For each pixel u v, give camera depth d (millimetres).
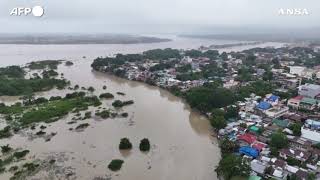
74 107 131125
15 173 76562
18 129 105750
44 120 115188
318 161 82500
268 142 93875
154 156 87438
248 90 149625
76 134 102500
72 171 78500
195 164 83000
